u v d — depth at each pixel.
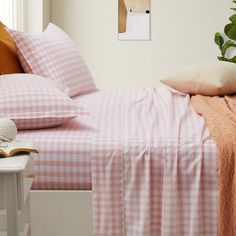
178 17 4.34
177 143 1.72
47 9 4.20
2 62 2.47
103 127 1.96
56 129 1.95
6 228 1.52
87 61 4.41
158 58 4.39
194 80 2.70
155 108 2.37
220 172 1.68
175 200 1.69
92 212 1.77
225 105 2.30
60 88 2.37
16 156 1.46
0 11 3.45
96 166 1.74
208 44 4.37
